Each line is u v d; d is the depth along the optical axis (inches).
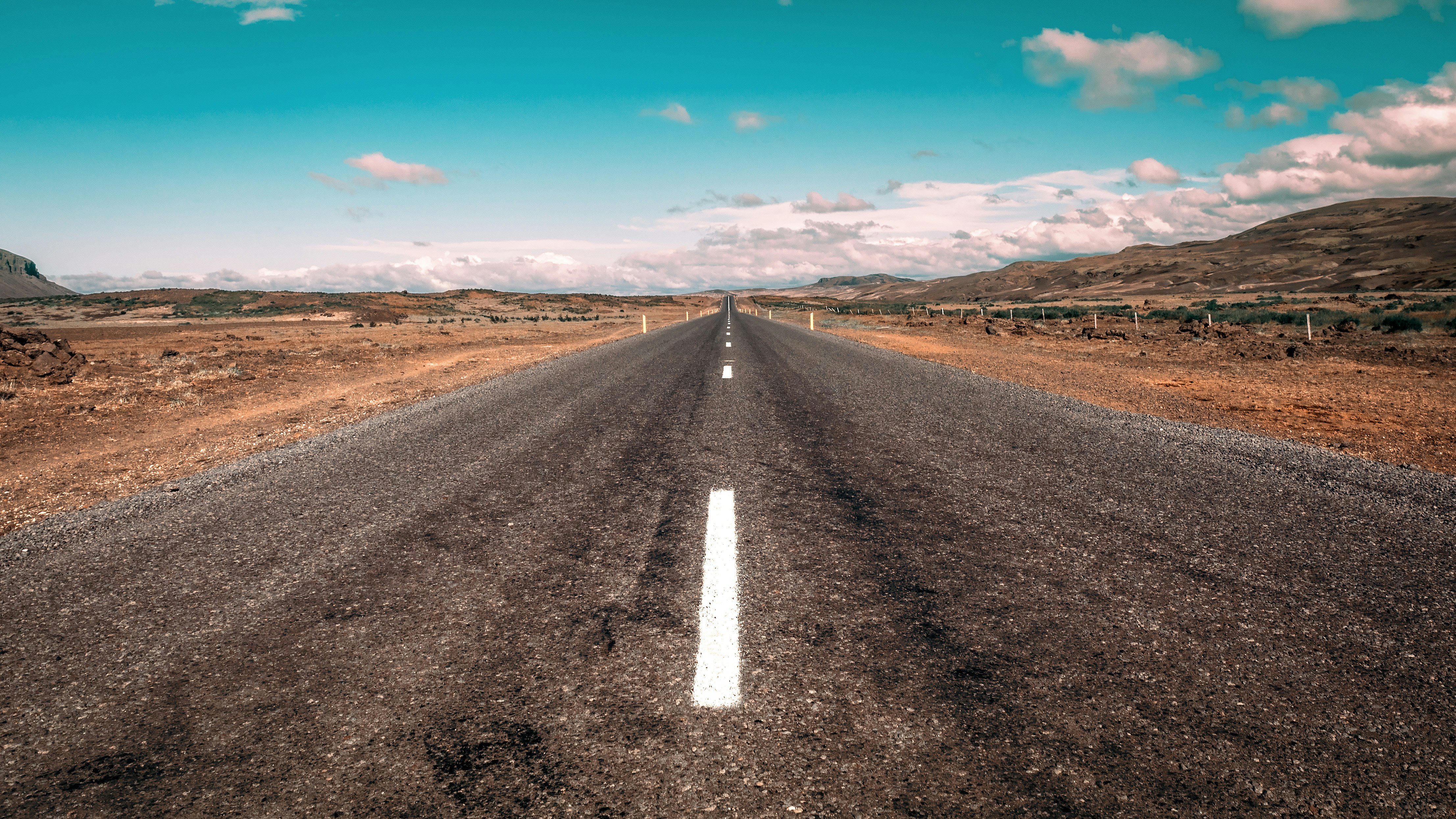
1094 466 195.3
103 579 126.3
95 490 214.4
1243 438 235.0
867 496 170.1
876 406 319.0
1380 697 80.5
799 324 1654.8
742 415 303.0
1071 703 80.0
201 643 99.6
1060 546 131.5
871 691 83.0
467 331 1622.8
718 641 96.0
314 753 74.1
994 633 97.3
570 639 97.9
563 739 75.4
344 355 798.5
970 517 150.4
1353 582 113.4
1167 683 83.9
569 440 252.2
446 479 196.4
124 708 83.7
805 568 123.0
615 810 64.6
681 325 1656.0
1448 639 94.1
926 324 1449.3
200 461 249.9
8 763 74.0
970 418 278.7
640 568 124.7
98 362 679.7
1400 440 256.2
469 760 72.1
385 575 124.1
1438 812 62.6
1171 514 150.4
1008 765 69.8
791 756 71.8
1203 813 62.9
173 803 67.1
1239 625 98.6
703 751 72.8
